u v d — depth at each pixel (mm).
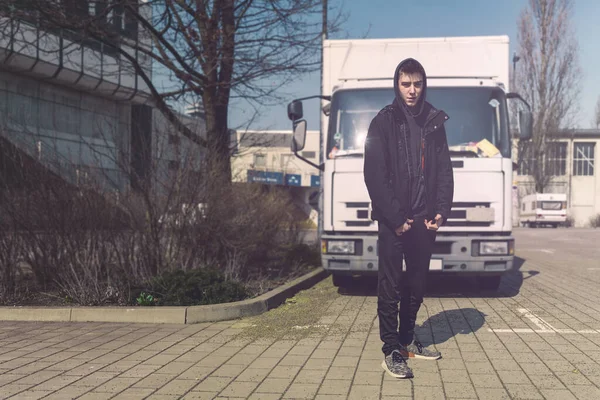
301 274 9789
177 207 7852
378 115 4332
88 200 7613
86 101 25266
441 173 4391
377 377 4117
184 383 4043
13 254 7430
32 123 7898
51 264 7586
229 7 9719
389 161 4309
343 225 7457
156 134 8086
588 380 3969
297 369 4352
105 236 7641
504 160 7227
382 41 8195
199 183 8039
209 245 8336
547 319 6113
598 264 12477
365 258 7332
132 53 10352
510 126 7586
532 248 17859
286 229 11133
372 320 6172
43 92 24062
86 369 4410
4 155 7441
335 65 8461
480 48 7945
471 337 5289
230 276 7840
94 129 8055
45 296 7223
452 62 7965
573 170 52688
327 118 8586
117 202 7699
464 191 7199
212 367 4434
